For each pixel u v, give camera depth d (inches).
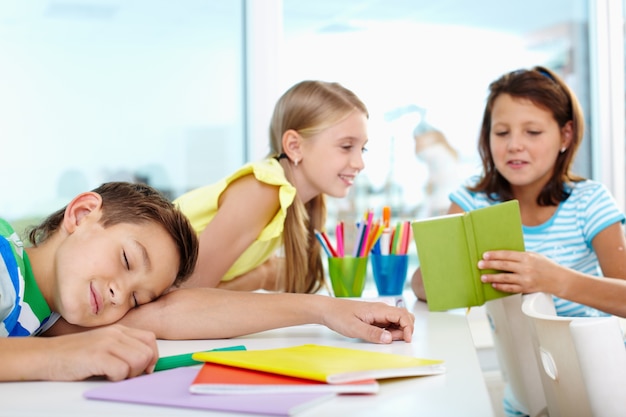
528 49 81.0
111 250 29.8
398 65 78.6
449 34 79.3
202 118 74.3
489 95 59.7
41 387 22.2
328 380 20.1
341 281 53.1
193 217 54.3
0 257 29.0
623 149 83.0
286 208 54.1
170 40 72.7
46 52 69.2
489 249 42.3
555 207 58.0
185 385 21.3
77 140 70.3
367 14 78.2
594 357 23.0
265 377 21.2
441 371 22.6
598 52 82.3
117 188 33.3
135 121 71.8
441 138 79.5
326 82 60.7
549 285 41.9
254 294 33.8
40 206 69.5
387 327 31.5
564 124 56.9
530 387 42.4
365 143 61.4
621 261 54.3
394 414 18.1
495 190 60.0
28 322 30.4
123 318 32.6
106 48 70.7
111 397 20.1
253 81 75.4
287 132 59.0
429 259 42.4
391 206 78.8
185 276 34.8
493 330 51.3
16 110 68.7
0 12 68.0
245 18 75.7
